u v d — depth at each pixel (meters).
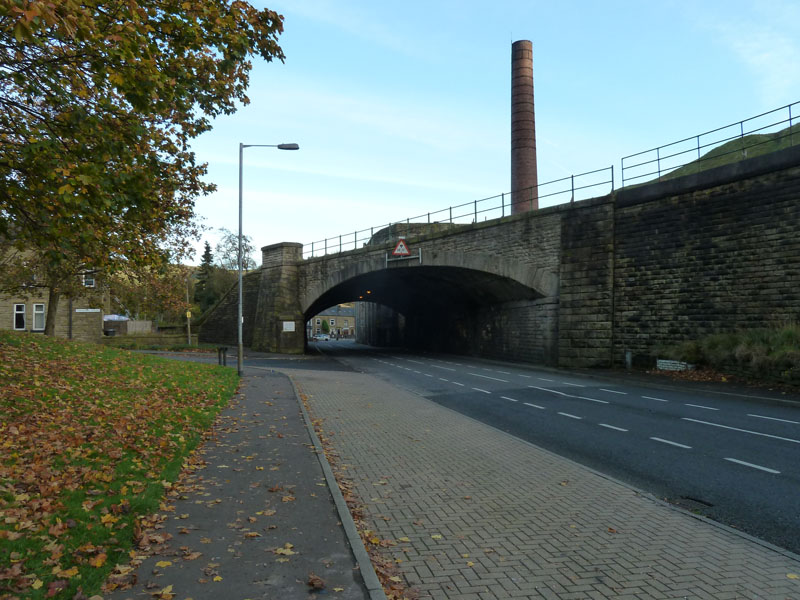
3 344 14.44
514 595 4.12
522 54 42.19
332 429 11.12
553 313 27.06
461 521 5.77
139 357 20.20
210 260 70.75
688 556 4.89
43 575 3.78
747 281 19.03
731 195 19.70
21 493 5.23
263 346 45.62
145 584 3.95
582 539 5.28
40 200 8.52
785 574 4.53
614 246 24.31
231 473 7.19
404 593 4.10
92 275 24.38
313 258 44.12
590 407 14.20
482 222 30.58
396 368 29.48
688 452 9.10
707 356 19.48
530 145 41.84
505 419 12.62
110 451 7.06
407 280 42.69
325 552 4.67
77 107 7.41
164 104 8.45
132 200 8.60
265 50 10.06
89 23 6.45
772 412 12.86
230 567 4.31
